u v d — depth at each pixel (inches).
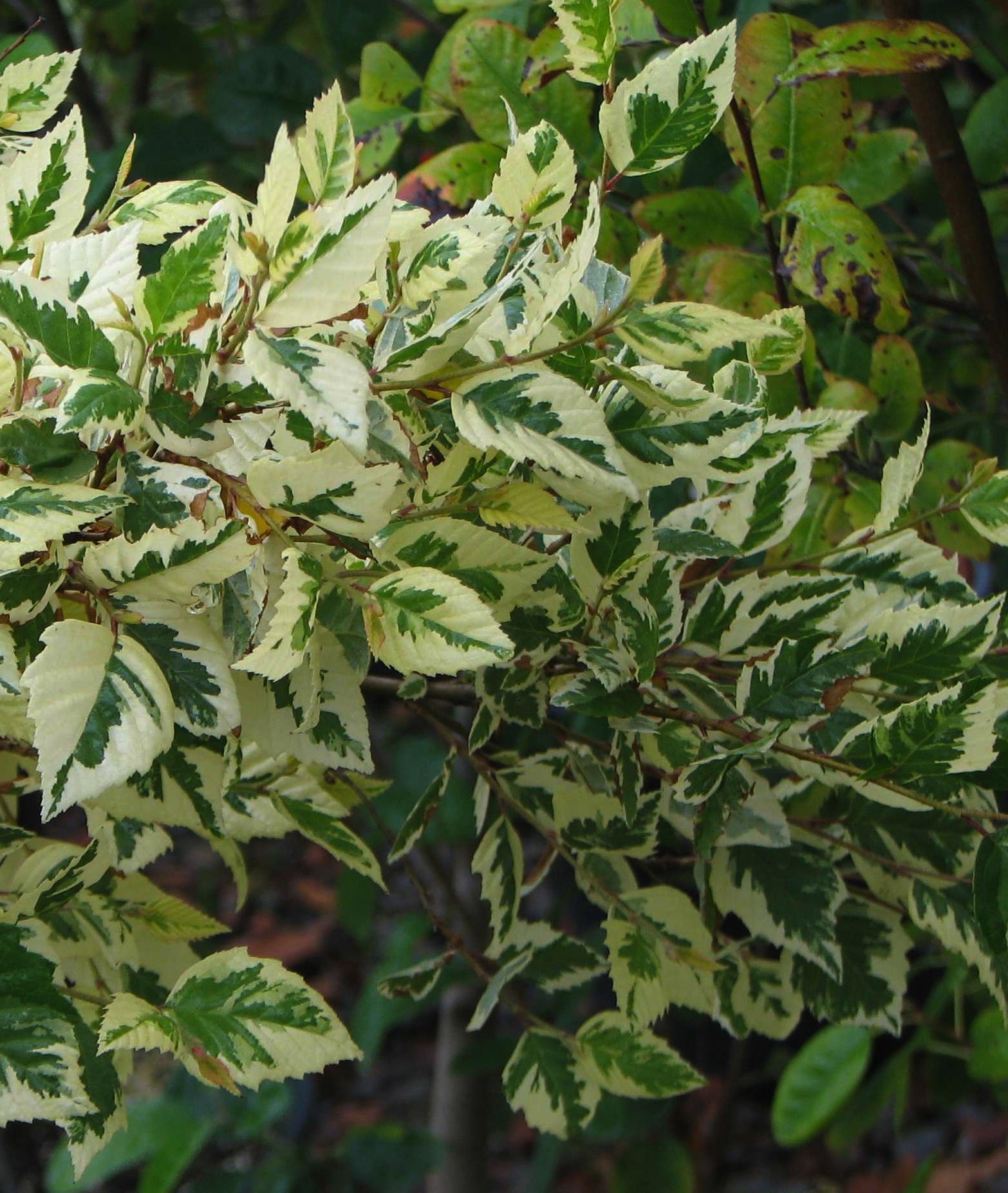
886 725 48.2
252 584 46.3
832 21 80.7
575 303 47.4
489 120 60.3
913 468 52.2
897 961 54.4
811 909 52.6
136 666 45.3
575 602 49.8
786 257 57.0
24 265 47.7
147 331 45.3
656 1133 115.6
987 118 66.6
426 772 88.7
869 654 49.4
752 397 50.1
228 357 45.5
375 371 46.2
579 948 53.9
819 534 59.6
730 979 54.4
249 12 115.1
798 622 50.7
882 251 56.5
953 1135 143.9
